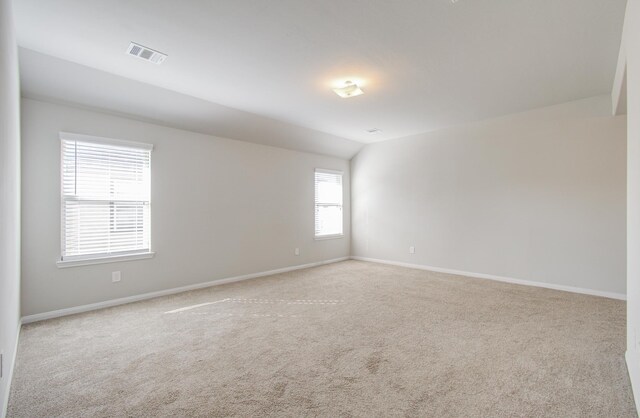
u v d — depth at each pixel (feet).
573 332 9.35
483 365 7.48
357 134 19.11
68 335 9.29
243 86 11.65
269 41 8.56
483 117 15.72
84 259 11.42
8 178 6.42
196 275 14.64
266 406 5.99
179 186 14.10
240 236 16.42
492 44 8.77
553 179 14.14
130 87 11.25
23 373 7.16
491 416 5.69
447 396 6.29
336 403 6.07
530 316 10.71
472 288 14.37
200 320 10.53
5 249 5.94
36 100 10.55
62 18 7.49
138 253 12.78
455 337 9.05
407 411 5.83
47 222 10.69
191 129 14.44
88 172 11.61
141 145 12.85
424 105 13.92
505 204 15.58
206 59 9.57
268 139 17.33
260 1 6.89
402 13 7.34
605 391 6.41
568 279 13.80
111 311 11.44
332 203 21.67
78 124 11.35
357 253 22.57
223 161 15.76
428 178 18.53
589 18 7.56
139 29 7.98
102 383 6.77
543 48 9.00
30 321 10.31
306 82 11.32
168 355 8.04
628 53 6.86
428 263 18.62
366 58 9.53
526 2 6.98
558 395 6.30
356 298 12.97
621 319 10.39
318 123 16.63
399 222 20.01
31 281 10.38
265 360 7.77
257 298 13.05
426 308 11.64
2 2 5.16
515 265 15.30
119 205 12.36
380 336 9.16
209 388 6.59
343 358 7.86
